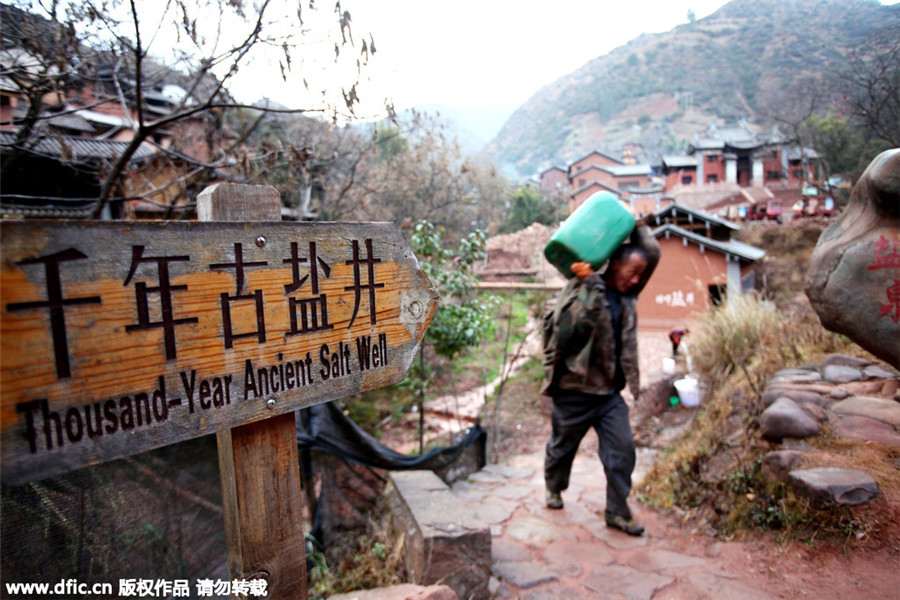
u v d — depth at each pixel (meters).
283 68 2.97
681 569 2.90
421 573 2.66
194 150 7.64
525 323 13.06
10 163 4.20
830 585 2.44
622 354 3.61
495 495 4.25
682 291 14.40
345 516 3.53
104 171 4.87
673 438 5.61
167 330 1.06
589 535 3.46
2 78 4.08
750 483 3.37
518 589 2.85
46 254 0.91
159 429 1.05
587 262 3.49
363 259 1.43
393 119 2.96
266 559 1.32
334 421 3.59
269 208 1.31
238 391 1.17
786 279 15.09
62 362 0.93
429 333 5.49
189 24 2.88
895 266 2.74
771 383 4.13
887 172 2.68
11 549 1.49
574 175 45.81
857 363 4.26
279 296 1.24
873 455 2.98
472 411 8.32
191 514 2.09
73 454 0.94
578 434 3.69
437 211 12.23
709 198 29.34
